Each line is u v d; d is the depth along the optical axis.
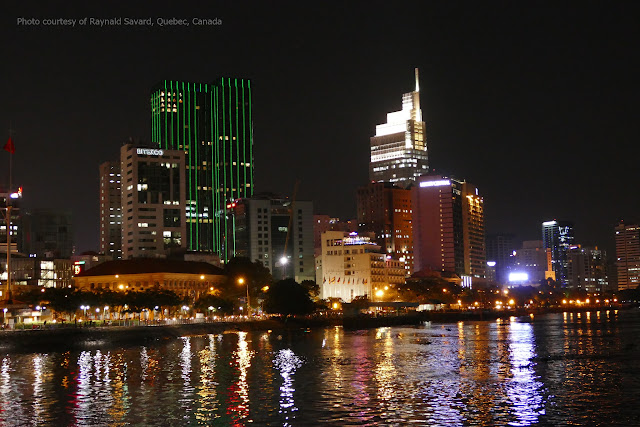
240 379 115.56
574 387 105.44
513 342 195.50
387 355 155.75
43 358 151.62
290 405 92.19
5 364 139.38
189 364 137.50
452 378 115.75
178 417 85.81
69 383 112.25
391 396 98.19
